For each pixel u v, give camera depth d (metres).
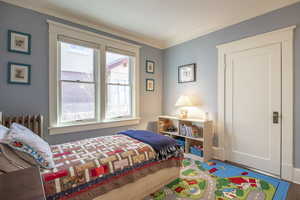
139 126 3.57
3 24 2.05
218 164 2.67
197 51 3.27
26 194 0.66
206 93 3.12
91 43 2.78
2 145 1.13
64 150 1.65
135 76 3.44
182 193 1.84
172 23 2.85
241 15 2.55
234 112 2.73
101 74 2.92
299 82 2.08
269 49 2.32
